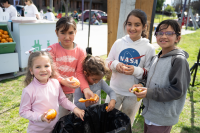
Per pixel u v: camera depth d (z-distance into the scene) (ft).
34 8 18.39
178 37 4.90
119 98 6.50
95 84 5.93
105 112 5.09
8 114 8.87
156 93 4.68
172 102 4.78
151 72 5.23
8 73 14.35
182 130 8.23
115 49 6.59
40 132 4.83
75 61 6.21
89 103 5.81
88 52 9.75
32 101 4.58
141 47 6.08
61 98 5.18
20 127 7.94
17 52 13.99
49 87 4.85
